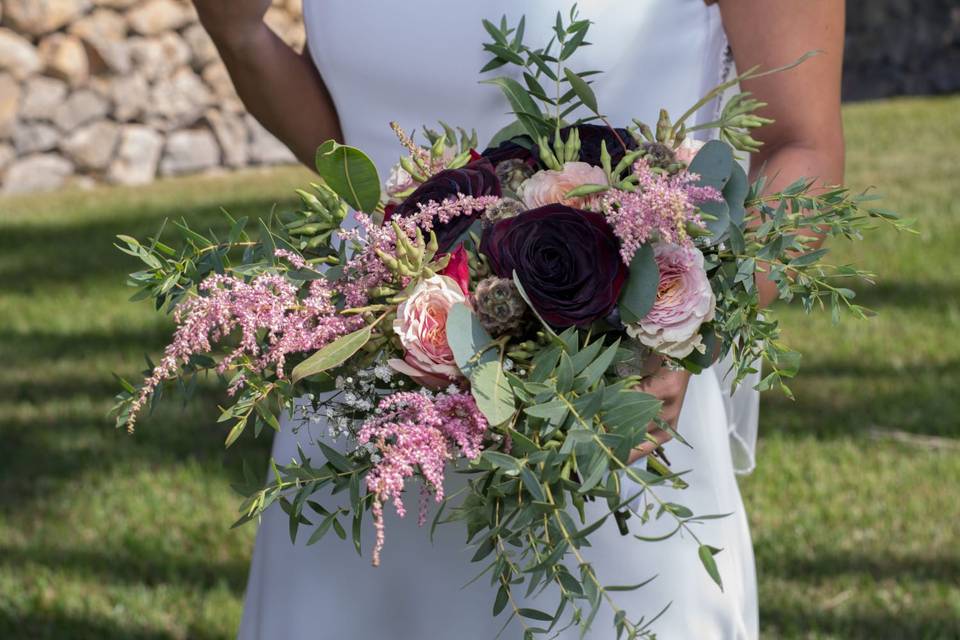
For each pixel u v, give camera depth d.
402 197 1.52
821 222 1.45
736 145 1.49
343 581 1.86
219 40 2.04
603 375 1.40
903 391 5.14
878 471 4.42
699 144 1.55
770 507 4.18
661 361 1.45
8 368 5.89
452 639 1.82
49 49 11.14
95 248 8.37
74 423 5.17
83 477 4.64
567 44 1.58
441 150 1.53
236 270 1.45
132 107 11.57
